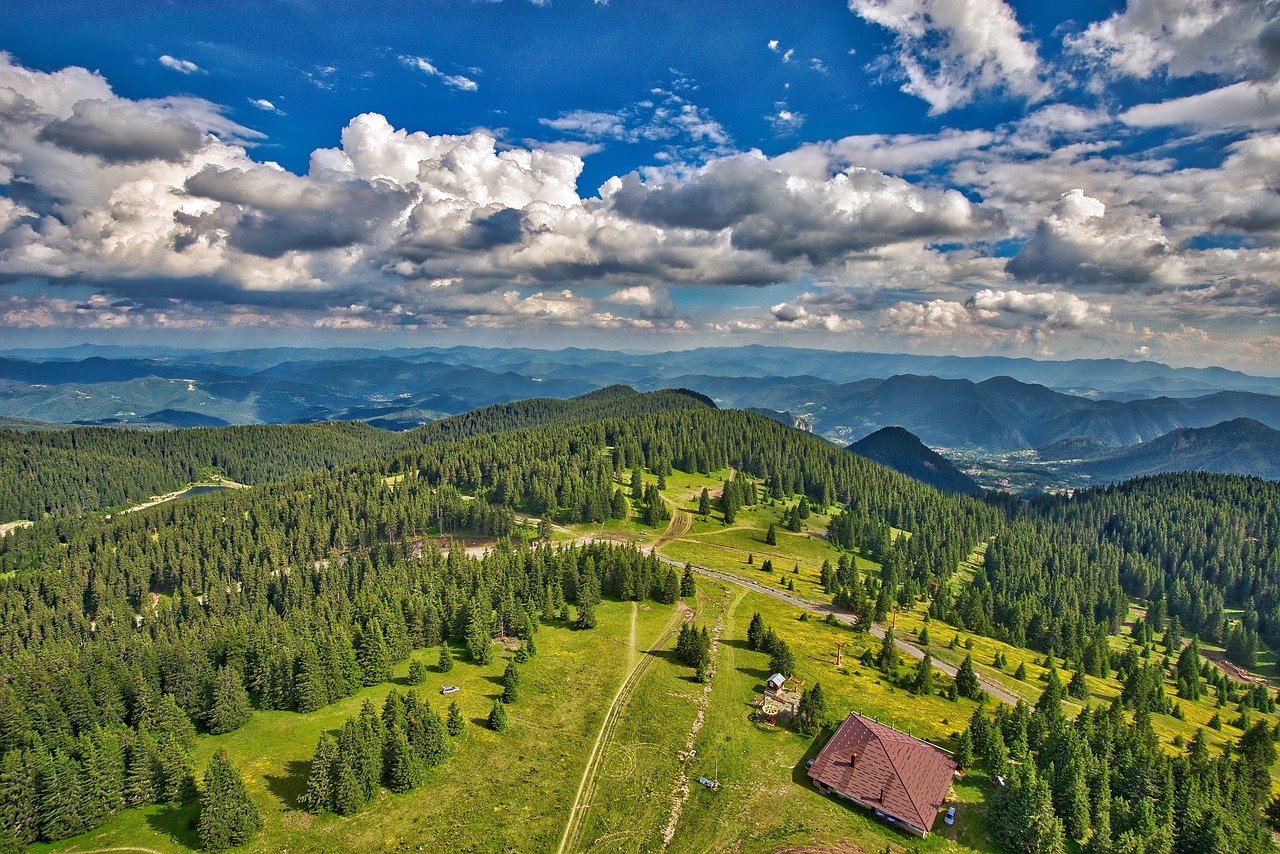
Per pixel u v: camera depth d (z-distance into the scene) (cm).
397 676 12012
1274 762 11594
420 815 8206
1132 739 9862
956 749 10100
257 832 7788
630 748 9862
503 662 12681
